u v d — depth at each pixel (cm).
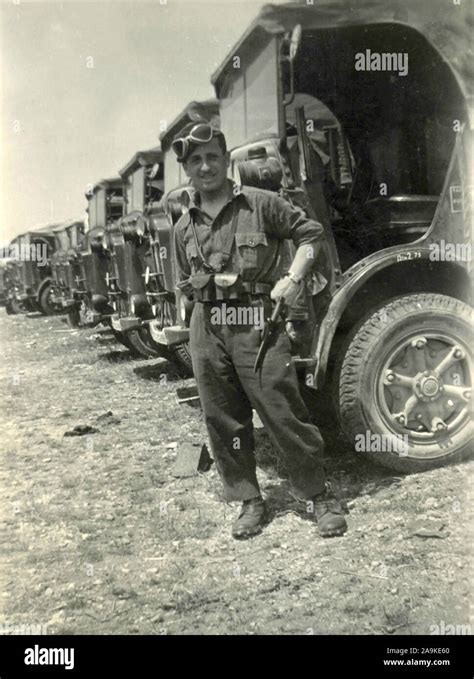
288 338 287
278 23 335
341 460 365
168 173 564
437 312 335
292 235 284
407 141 422
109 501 356
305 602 240
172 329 445
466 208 342
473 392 340
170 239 526
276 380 281
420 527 282
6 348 1007
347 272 331
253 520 297
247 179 316
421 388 335
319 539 285
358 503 313
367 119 428
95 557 288
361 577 252
